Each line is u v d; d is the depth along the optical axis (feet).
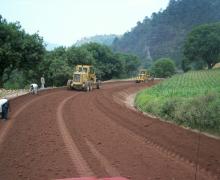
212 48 433.48
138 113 90.17
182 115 75.05
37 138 52.80
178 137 58.08
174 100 86.33
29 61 174.40
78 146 48.44
